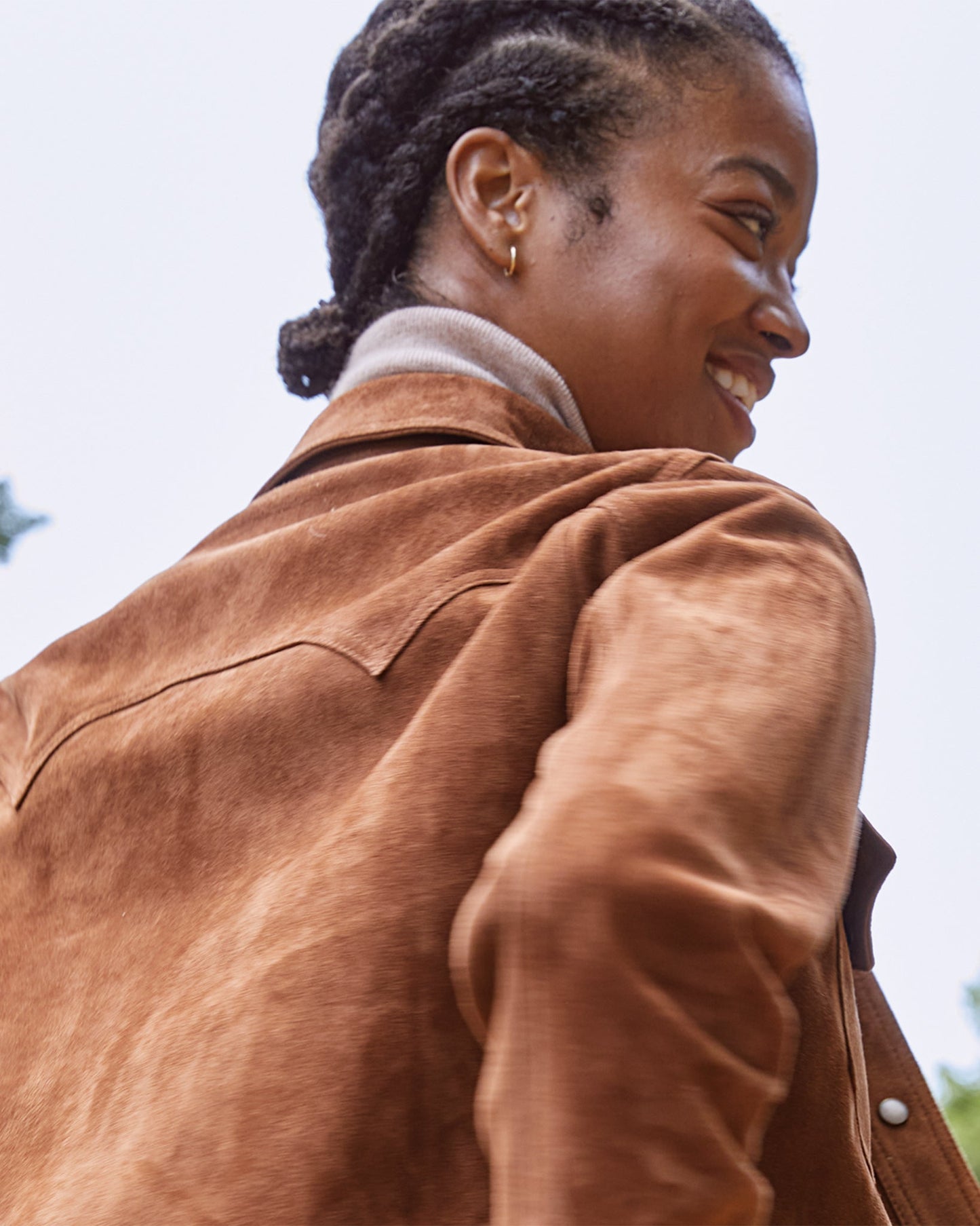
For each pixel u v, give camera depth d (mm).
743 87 1642
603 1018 713
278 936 962
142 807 1122
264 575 1228
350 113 1724
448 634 1086
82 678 1272
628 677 858
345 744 1061
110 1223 898
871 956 1254
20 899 1160
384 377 1535
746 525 1024
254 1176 886
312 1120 894
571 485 1164
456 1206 886
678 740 803
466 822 966
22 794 1212
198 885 1061
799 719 857
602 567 1043
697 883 736
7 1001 1103
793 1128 993
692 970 730
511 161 1611
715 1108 723
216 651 1195
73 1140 978
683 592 946
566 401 1562
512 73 1623
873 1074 1535
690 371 1599
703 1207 698
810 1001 1031
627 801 760
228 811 1077
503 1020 746
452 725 999
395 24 1719
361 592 1175
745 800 796
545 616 1026
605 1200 690
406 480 1301
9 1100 1040
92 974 1065
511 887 745
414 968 928
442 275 1629
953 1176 1491
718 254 1589
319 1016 920
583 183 1597
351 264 1739
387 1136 895
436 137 1637
